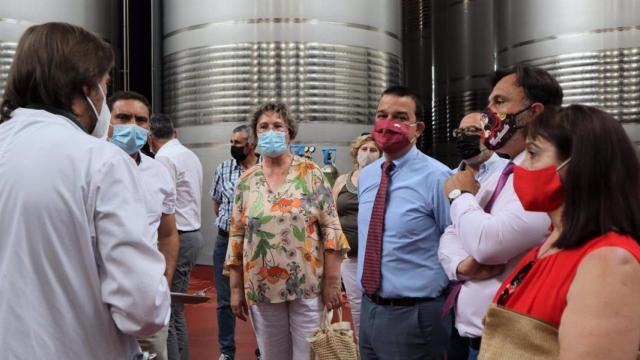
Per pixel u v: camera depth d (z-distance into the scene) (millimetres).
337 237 3299
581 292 1244
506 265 2057
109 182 1498
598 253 1258
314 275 3234
